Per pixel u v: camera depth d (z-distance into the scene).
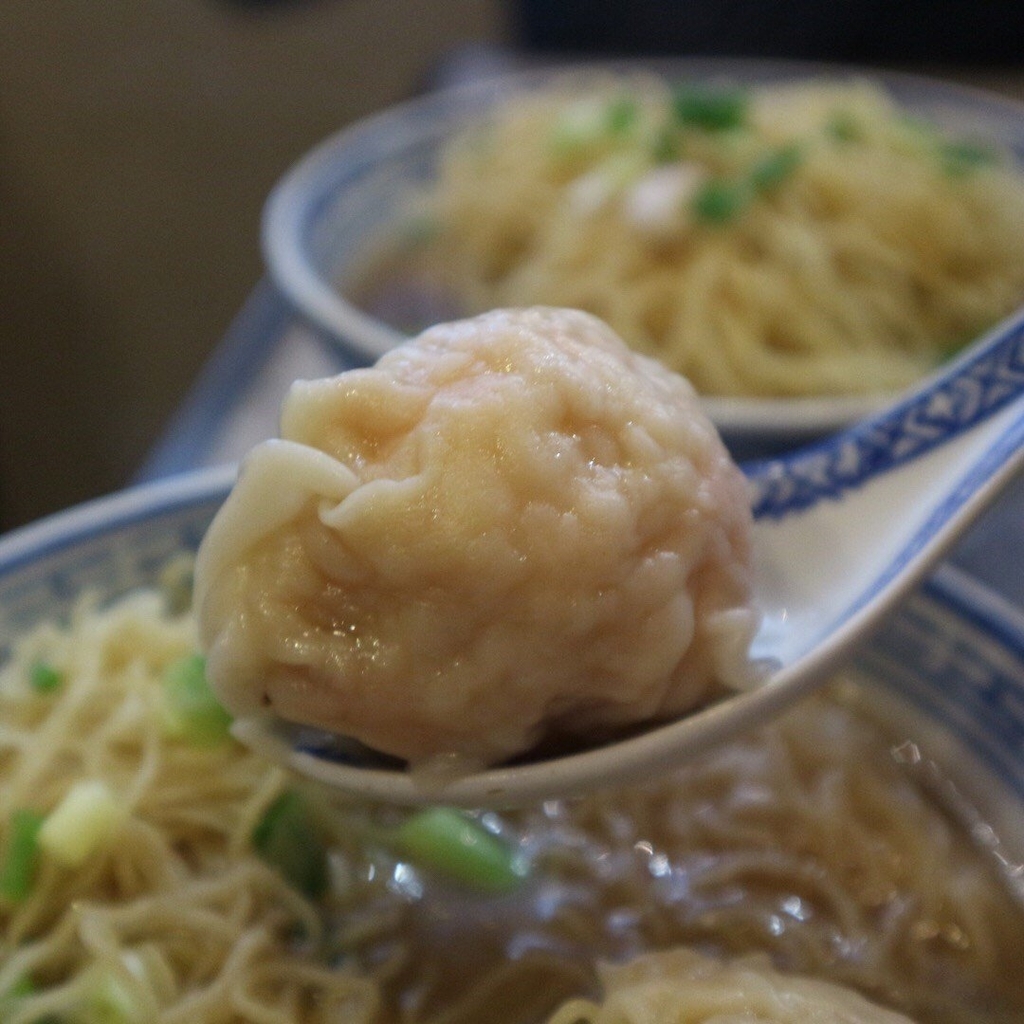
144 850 0.17
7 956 0.17
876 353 0.28
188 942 0.17
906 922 0.17
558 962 0.17
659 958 0.16
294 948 0.17
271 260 0.26
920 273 0.29
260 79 0.60
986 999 0.16
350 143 0.33
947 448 0.17
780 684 0.15
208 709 0.18
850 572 0.17
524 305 0.29
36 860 0.17
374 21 0.60
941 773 0.18
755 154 0.30
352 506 0.14
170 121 0.60
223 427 0.27
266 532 0.14
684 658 0.15
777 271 0.28
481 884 0.17
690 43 0.51
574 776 0.15
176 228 0.59
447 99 0.37
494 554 0.14
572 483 0.14
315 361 0.29
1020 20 0.48
